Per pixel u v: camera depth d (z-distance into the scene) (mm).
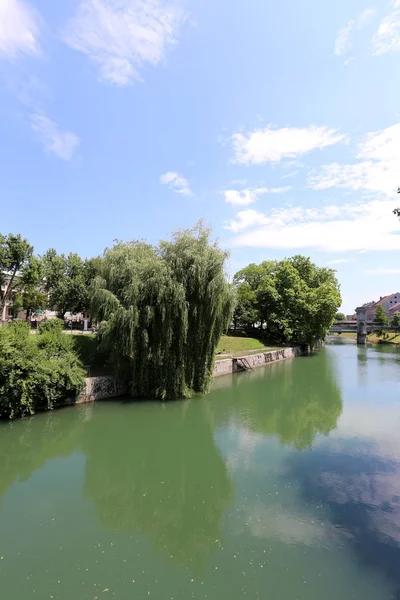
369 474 10336
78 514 8305
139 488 9688
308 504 8641
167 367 18500
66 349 17656
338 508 8430
